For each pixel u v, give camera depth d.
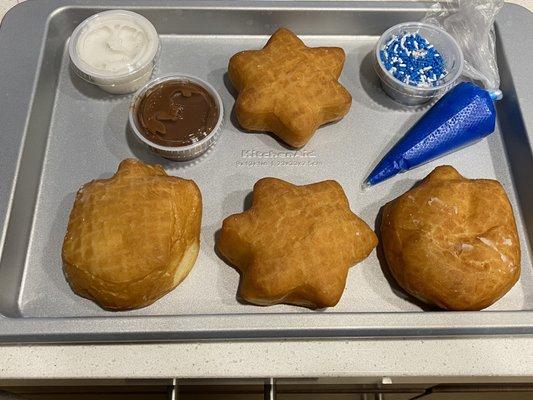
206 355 0.25
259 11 0.33
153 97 0.30
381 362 0.25
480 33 0.33
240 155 0.31
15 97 0.30
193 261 0.27
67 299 0.27
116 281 0.25
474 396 0.31
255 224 0.26
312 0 0.33
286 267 0.25
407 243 0.26
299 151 0.31
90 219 0.26
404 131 0.32
